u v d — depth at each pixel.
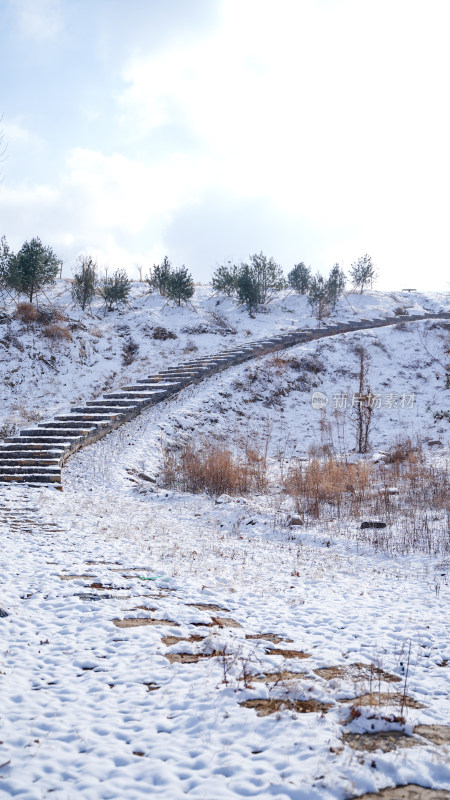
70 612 6.72
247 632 6.44
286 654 5.85
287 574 9.25
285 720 4.43
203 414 22.12
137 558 9.38
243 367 25.67
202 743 4.12
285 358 26.64
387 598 8.02
